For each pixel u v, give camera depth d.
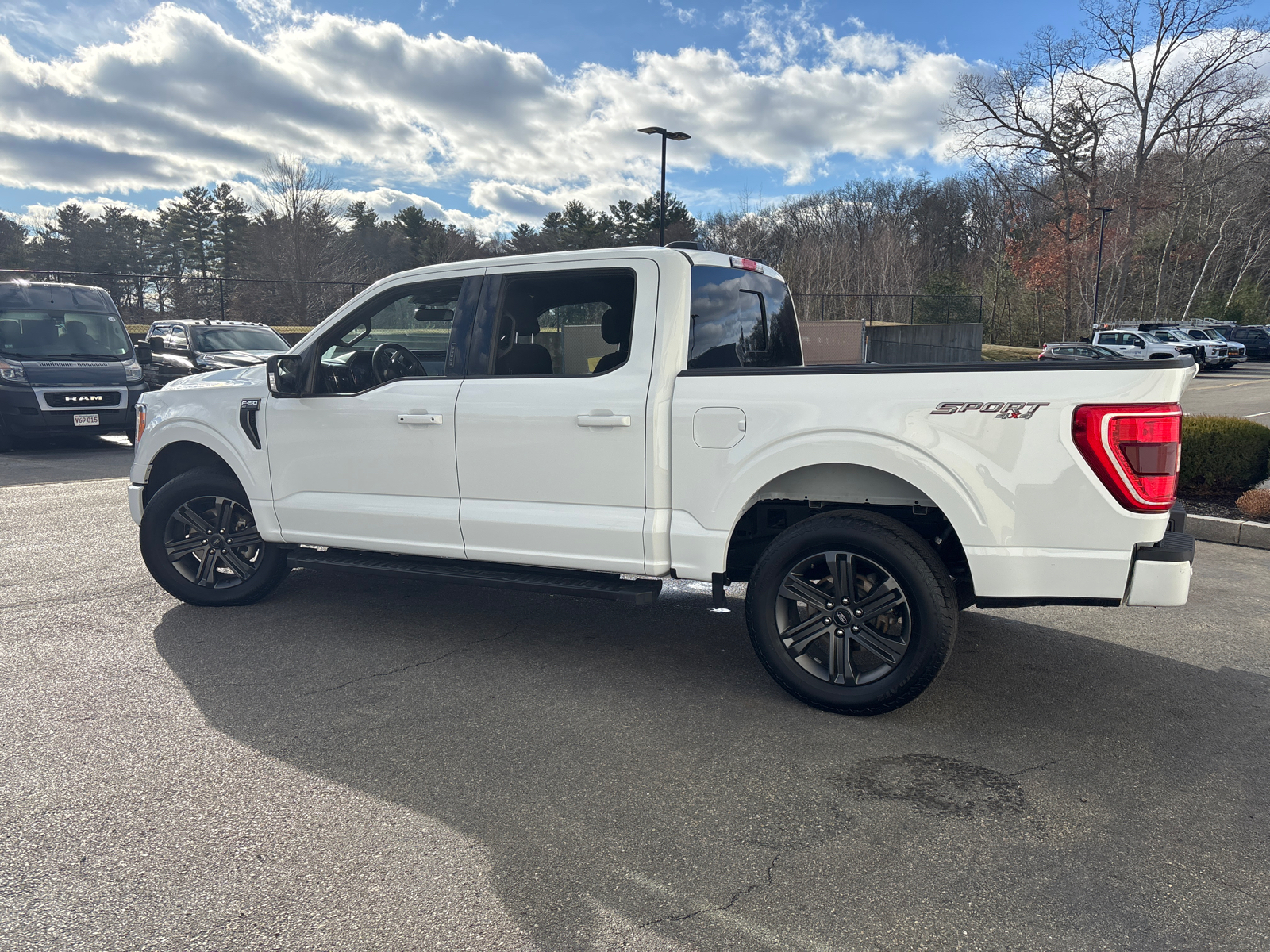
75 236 75.00
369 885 2.38
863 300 46.66
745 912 2.26
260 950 2.10
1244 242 52.19
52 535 6.85
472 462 4.09
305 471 4.54
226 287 27.16
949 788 2.95
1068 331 48.06
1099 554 3.12
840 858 2.52
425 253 77.31
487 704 3.64
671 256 3.78
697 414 3.63
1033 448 3.15
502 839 2.61
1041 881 2.41
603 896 2.33
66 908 2.26
